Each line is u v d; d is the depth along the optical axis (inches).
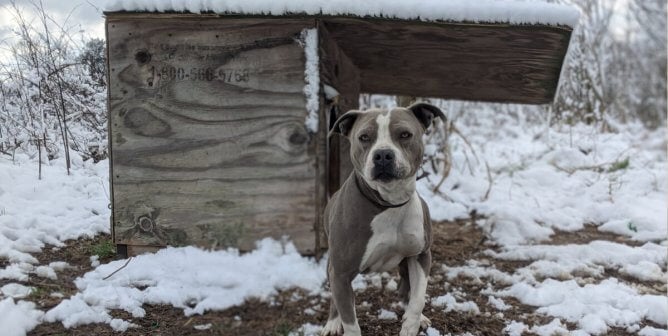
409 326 114.5
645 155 304.0
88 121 168.1
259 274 134.9
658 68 545.0
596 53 373.7
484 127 370.0
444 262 172.4
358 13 134.3
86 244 142.5
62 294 117.6
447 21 136.6
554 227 207.9
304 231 140.4
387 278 157.4
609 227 206.4
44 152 169.3
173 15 135.4
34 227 141.3
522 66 173.5
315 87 137.6
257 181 140.4
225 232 141.0
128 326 111.8
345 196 118.5
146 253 142.0
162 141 141.1
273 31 137.7
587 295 144.3
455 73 189.5
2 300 109.8
